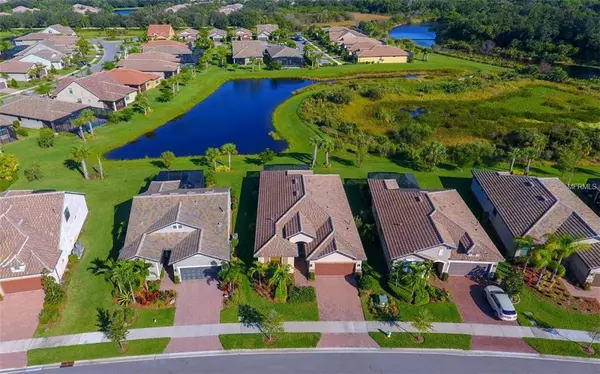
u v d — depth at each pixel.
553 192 52.25
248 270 43.84
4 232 41.84
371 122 89.50
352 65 138.38
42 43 130.50
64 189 58.75
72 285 42.22
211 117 91.56
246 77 122.75
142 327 37.78
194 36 172.12
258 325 38.44
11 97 97.62
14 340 36.25
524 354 36.56
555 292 43.09
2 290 40.50
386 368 34.88
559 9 185.50
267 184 54.75
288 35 185.50
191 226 44.12
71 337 36.75
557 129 82.06
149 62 115.69
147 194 49.44
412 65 140.50
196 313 39.44
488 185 56.53
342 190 54.22
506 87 113.94
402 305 41.12
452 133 83.25
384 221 48.91
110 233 50.03
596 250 43.69
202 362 34.88
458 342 37.41
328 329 38.31
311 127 84.75
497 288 42.00
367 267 45.66
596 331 37.03
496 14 194.25
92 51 149.75
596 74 138.88
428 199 49.50
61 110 80.06
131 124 84.25
